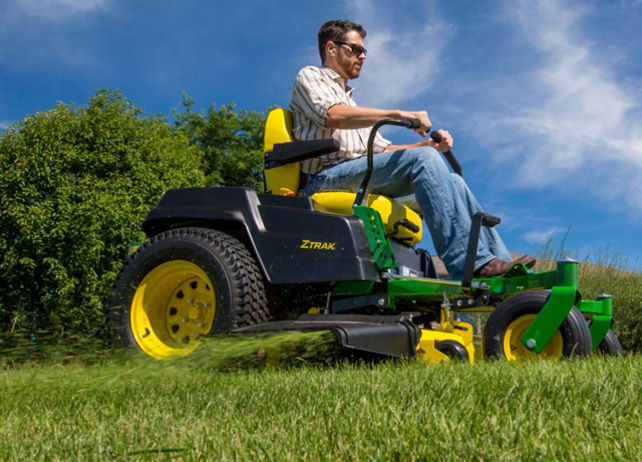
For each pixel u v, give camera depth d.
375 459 1.11
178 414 1.61
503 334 2.90
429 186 3.22
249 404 1.68
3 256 14.99
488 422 1.31
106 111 17.56
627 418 1.37
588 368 2.07
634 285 7.36
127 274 3.43
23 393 2.05
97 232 14.78
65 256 14.63
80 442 1.34
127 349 3.30
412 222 3.61
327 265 3.16
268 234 3.30
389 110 3.44
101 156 16.12
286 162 3.61
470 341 3.20
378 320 3.01
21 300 14.54
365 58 4.04
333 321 3.03
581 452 1.09
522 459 1.07
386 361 2.90
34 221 14.75
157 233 3.80
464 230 3.19
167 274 3.38
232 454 1.17
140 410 1.68
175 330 3.41
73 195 15.50
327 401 1.64
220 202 3.47
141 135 17.55
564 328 2.79
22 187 15.27
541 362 2.37
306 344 2.89
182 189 3.62
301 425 1.40
